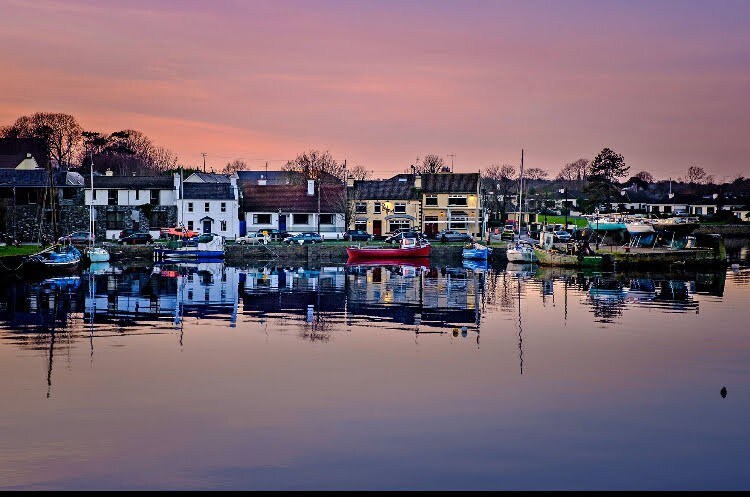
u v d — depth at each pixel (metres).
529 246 108.88
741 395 35.09
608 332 49.38
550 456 28.11
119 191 124.50
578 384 36.75
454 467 27.17
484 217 135.00
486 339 46.91
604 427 30.94
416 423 31.20
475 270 96.50
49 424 30.91
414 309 59.66
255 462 27.53
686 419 31.89
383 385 36.31
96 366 39.66
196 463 27.41
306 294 69.50
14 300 64.06
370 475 26.58
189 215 127.00
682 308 60.34
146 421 31.33
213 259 108.38
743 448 28.89
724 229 167.75
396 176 159.25
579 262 98.56
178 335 48.00
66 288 72.94
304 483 26.02
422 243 112.44
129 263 104.75
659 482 26.14
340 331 49.47
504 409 32.97
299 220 136.50
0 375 37.78
